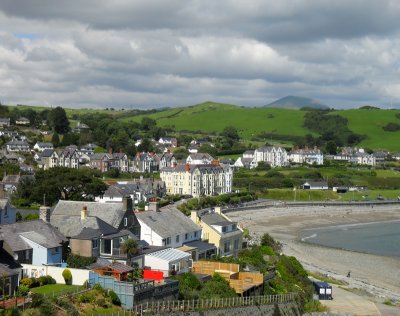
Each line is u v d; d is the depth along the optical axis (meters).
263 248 131.12
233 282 96.06
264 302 95.00
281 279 112.81
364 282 138.75
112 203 109.12
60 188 187.88
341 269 154.75
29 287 76.69
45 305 65.56
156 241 110.69
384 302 118.31
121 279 79.88
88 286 76.25
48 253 86.88
